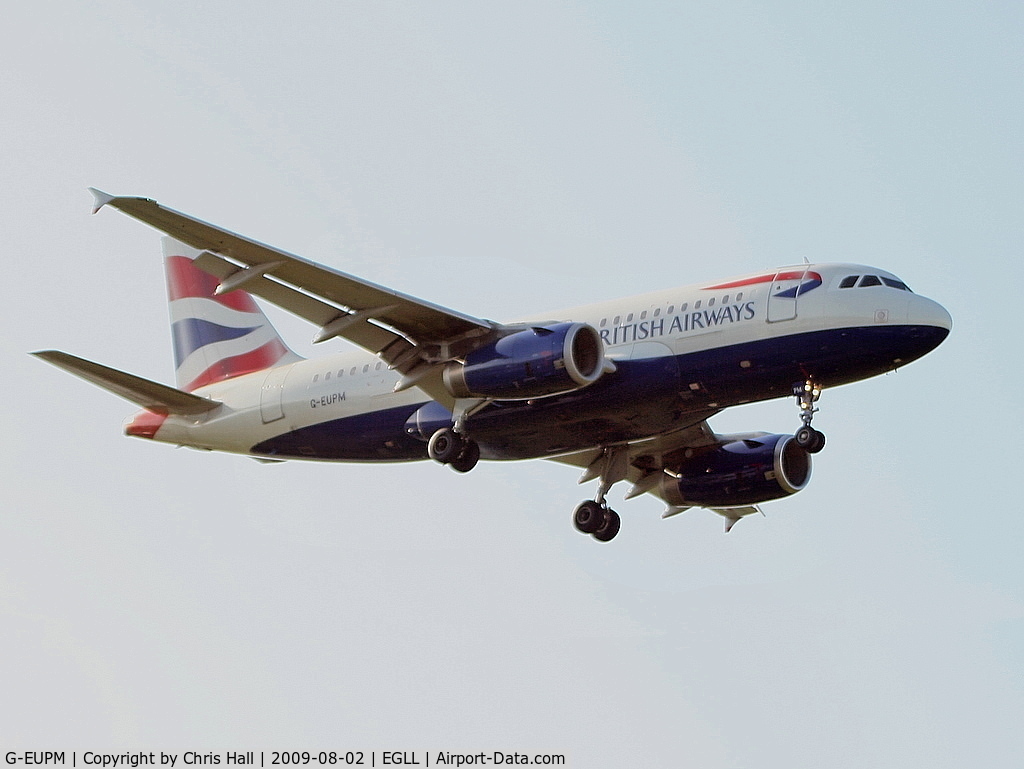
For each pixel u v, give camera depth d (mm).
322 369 99875
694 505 102500
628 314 86812
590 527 99438
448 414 92250
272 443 101875
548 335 81938
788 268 83750
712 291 84625
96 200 72375
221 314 112062
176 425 105062
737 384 83125
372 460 99438
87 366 97312
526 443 90438
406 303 82875
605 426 87625
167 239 115188
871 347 80375
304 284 82188
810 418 82375
